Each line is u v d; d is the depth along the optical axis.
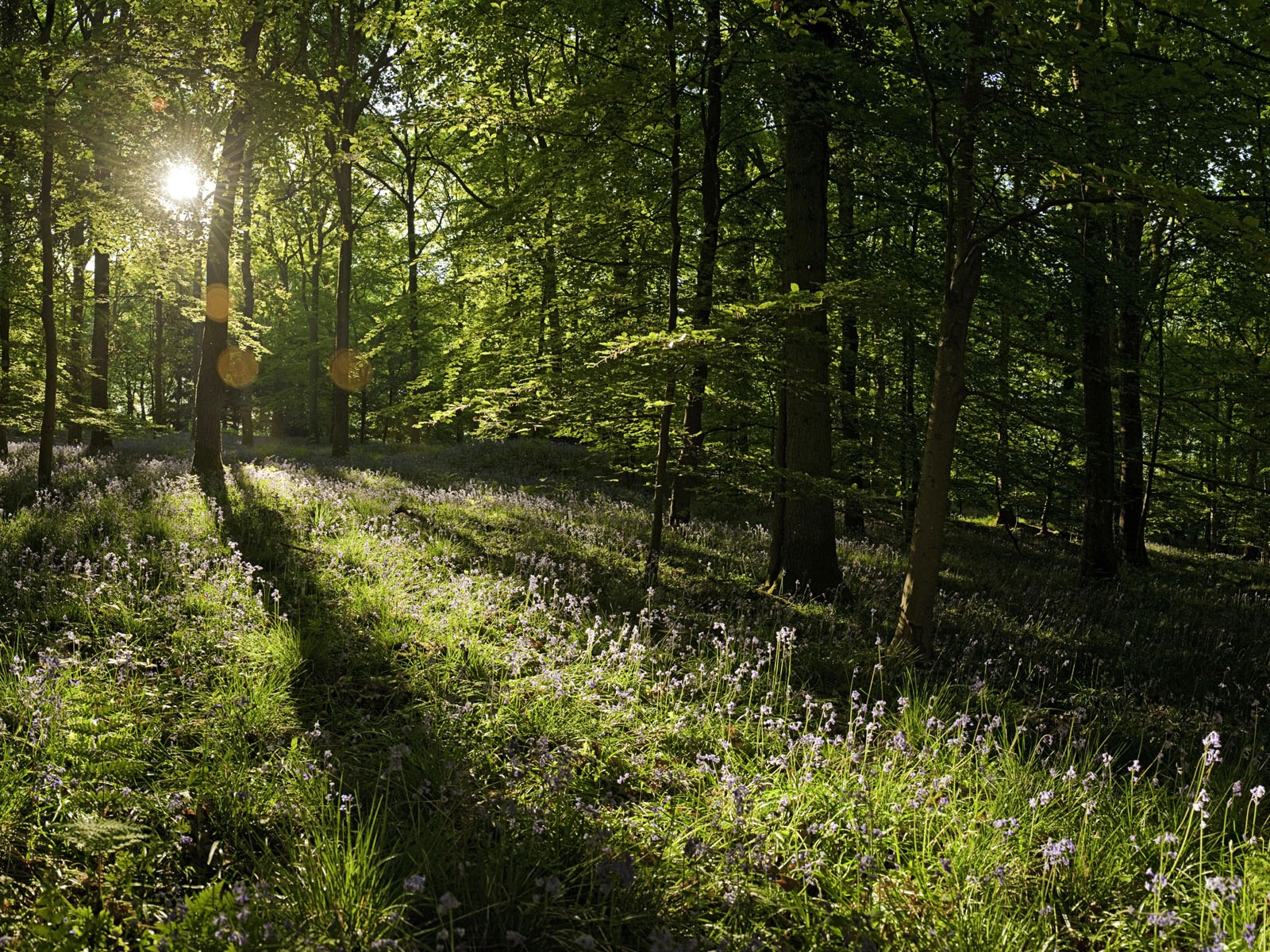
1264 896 3.34
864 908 3.32
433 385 19.66
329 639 6.10
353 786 4.09
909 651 7.45
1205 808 4.40
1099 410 13.30
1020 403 13.39
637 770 4.61
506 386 11.38
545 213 10.83
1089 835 3.92
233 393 37.31
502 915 3.17
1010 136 8.29
